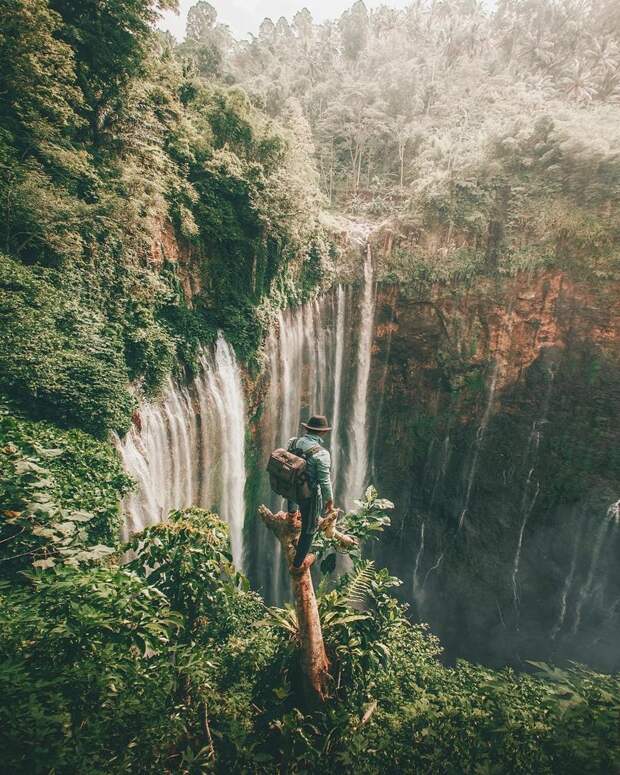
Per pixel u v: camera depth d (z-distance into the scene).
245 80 56.66
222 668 6.87
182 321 18.66
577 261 26.88
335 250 30.83
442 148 37.22
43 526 4.21
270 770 5.14
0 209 12.01
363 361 32.69
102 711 3.47
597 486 27.45
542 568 29.47
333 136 54.25
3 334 10.70
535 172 28.25
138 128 17.89
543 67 55.00
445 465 32.00
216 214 20.31
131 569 5.66
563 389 28.09
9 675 2.96
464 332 30.19
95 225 14.65
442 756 4.42
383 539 34.06
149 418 15.97
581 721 3.96
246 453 24.17
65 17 15.25
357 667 5.85
